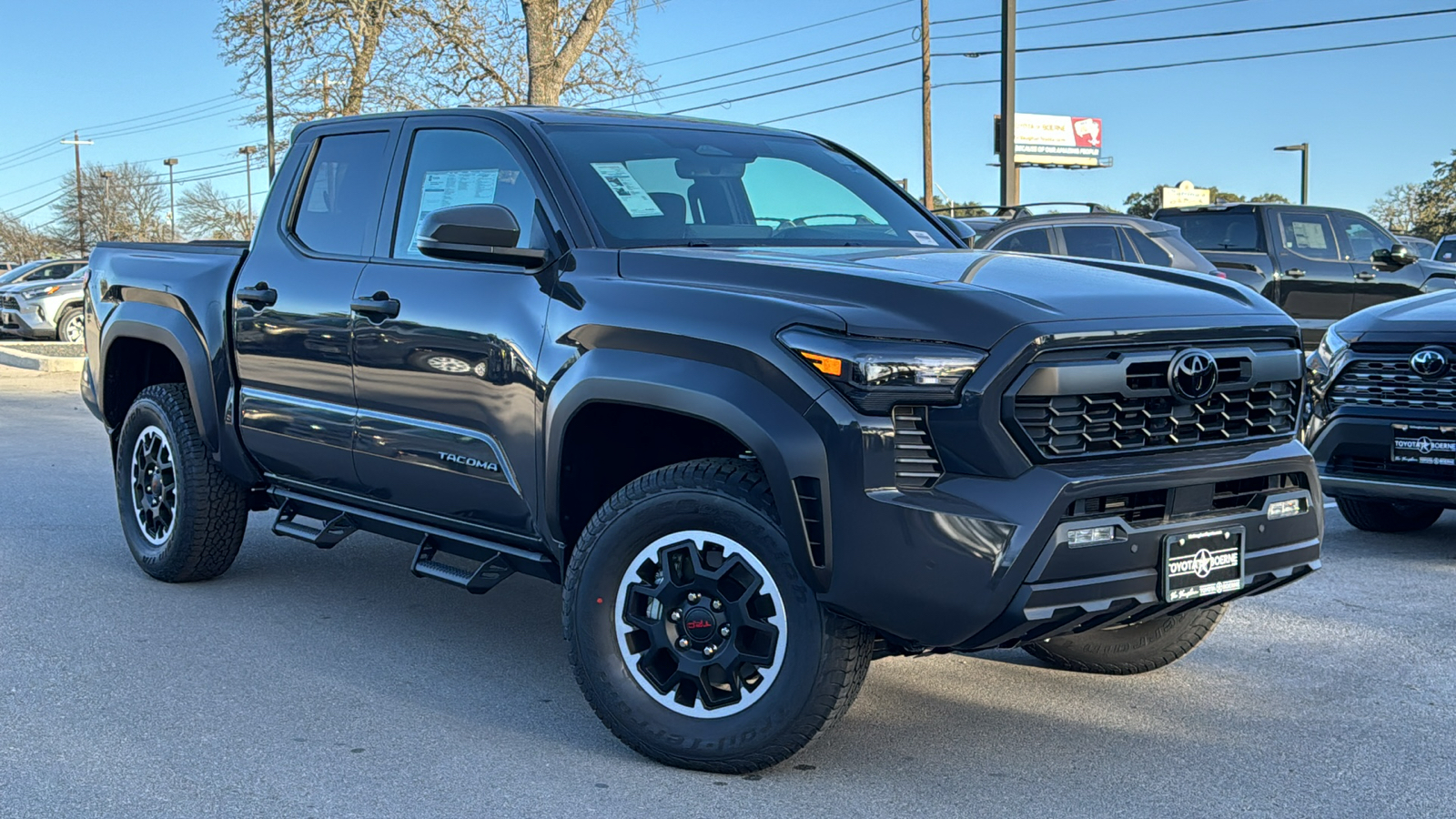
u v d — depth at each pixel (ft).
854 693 11.12
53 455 31.53
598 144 14.20
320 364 15.16
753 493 11.07
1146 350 10.91
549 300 12.68
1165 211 48.60
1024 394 10.31
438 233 12.76
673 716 11.65
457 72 84.64
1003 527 10.07
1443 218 209.67
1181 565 10.81
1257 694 13.96
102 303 19.19
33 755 11.88
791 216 14.69
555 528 12.62
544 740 12.46
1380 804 10.98
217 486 17.69
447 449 13.61
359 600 17.83
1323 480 20.30
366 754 12.01
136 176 270.46
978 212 58.03
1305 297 45.44
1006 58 68.23
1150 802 11.03
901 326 10.49
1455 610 17.34
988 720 13.14
